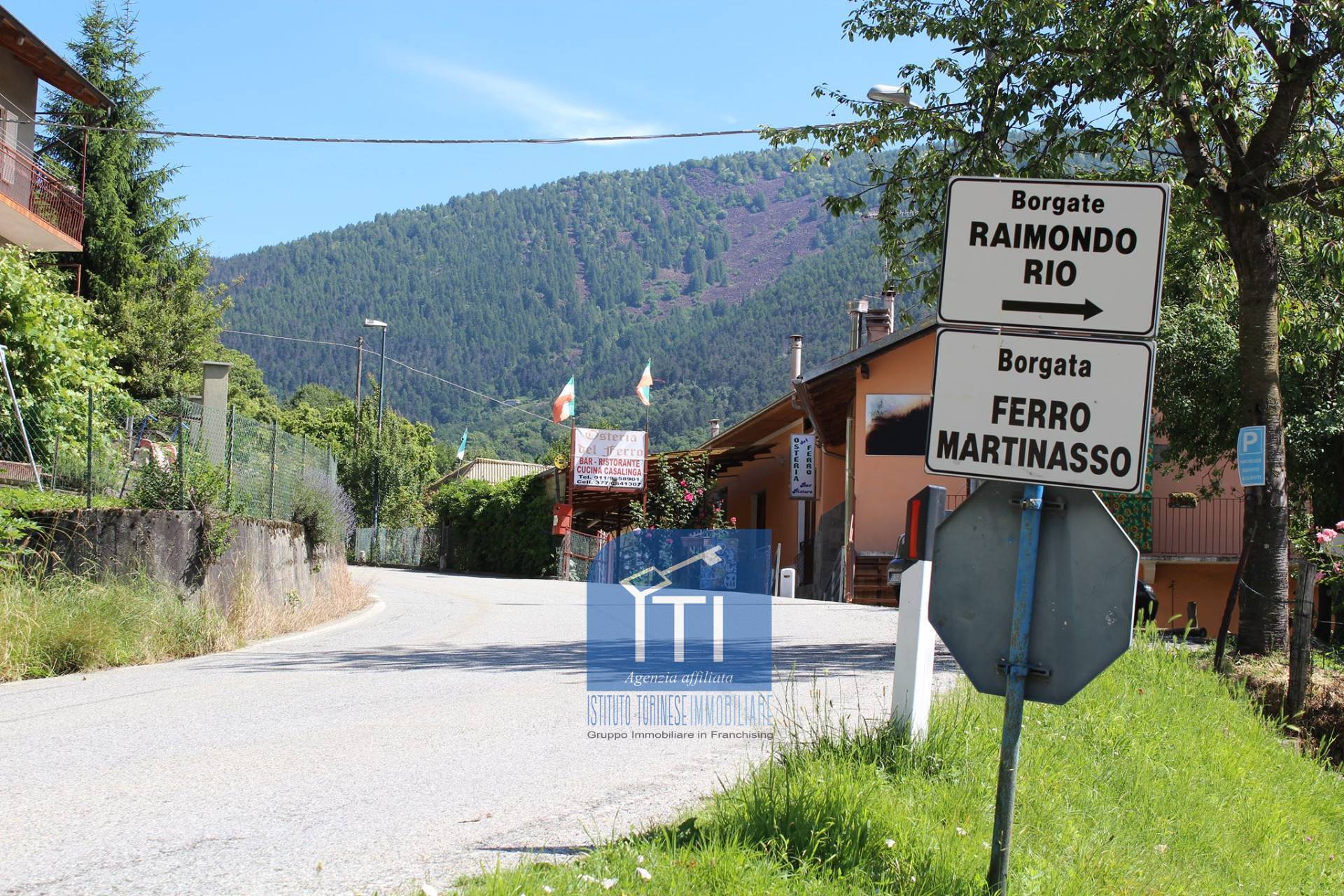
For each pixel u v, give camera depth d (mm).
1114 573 4410
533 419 158375
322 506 20281
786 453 35500
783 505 35688
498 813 5449
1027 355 4504
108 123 42156
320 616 18078
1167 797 6559
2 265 17469
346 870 4527
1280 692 10086
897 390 26422
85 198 40844
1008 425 4500
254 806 5598
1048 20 12562
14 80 24734
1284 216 12781
